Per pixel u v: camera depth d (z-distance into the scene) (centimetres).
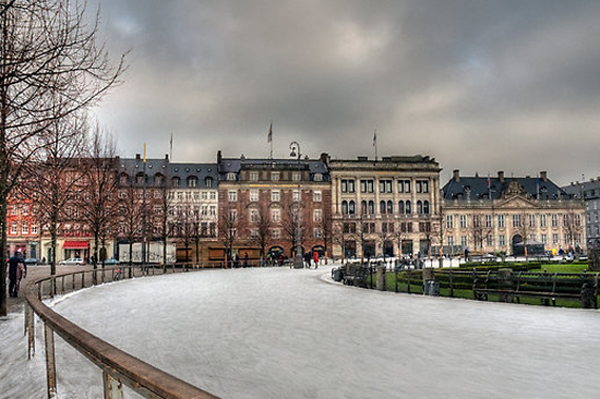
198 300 1770
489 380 670
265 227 7456
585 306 1340
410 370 730
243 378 695
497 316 1275
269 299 1791
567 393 609
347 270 2698
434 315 1316
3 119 909
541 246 8706
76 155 2995
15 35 923
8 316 1368
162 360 807
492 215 9075
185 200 7888
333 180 8369
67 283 2494
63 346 889
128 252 5791
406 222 8550
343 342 950
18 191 1441
